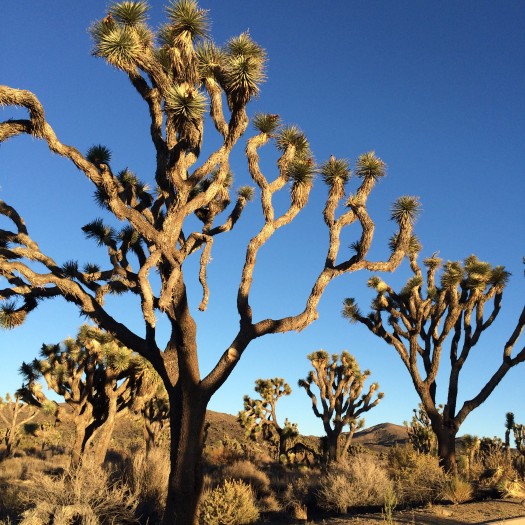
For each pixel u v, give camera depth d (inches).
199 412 364.5
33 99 320.8
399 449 646.5
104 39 338.6
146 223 348.2
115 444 1368.1
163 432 1065.5
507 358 651.5
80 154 341.4
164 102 371.2
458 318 673.6
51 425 1501.0
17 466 748.0
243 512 453.7
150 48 365.4
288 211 405.7
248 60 350.9
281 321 384.5
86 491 397.4
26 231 406.6
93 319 388.2
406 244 421.7
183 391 365.7
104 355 663.8
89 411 681.6
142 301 327.9
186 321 366.9
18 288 382.0
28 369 687.1
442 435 651.5
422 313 669.3
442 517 403.2
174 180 354.9
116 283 404.5
